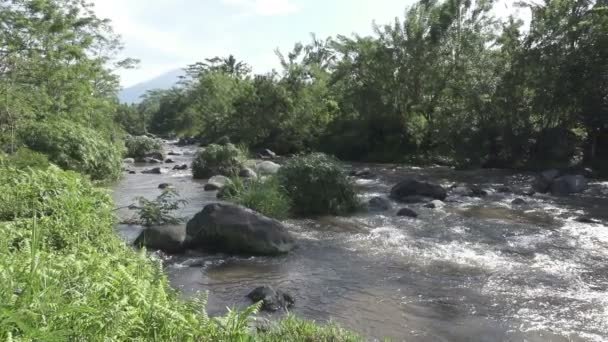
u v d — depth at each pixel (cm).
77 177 898
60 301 339
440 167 2659
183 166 2562
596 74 2228
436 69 3034
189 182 2012
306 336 497
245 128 3866
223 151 2206
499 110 2503
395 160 3022
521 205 1512
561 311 673
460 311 676
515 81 2452
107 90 2867
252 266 904
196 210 1395
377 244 1059
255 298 711
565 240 1074
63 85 2056
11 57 1783
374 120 3231
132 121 7888
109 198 921
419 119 3145
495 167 2508
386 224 1263
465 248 1016
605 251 982
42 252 457
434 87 3055
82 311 329
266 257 963
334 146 3362
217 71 6700
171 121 8194
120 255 593
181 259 944
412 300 721
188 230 1020
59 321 314
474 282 800
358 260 938
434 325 630
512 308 685
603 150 2361
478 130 2520
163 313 380
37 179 805
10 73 1784
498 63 2659
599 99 2244
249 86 3972
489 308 686
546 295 736
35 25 1964
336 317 657
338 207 1398
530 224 1245
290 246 1005
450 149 2730
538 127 2497
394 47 3177
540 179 1825
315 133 3669
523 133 2434
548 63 2361
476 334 601
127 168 2531
